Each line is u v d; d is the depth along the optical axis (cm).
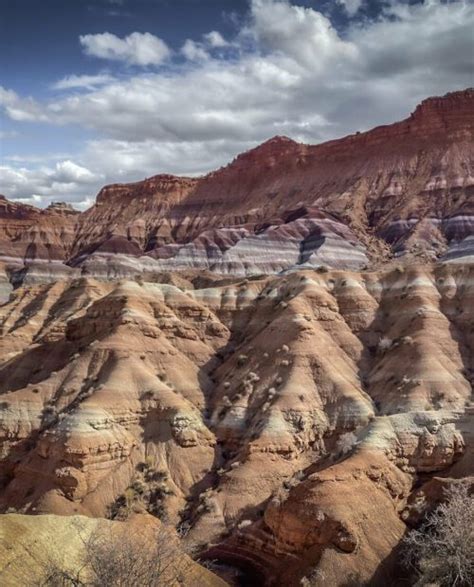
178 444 6212
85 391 6588
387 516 4588
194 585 3556
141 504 5622
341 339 7400
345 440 5625
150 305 7781
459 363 6750
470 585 3691
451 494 4334
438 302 7575
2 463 6394
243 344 7669
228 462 6091
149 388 6569
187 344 7694
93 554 3130
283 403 6278
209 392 7106
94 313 7744
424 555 4009
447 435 5356
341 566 4125
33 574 3241
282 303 7762
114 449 5966
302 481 4909
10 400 6706
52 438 5962
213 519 5297
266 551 4619
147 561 3183
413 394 6191
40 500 5631
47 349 8056
